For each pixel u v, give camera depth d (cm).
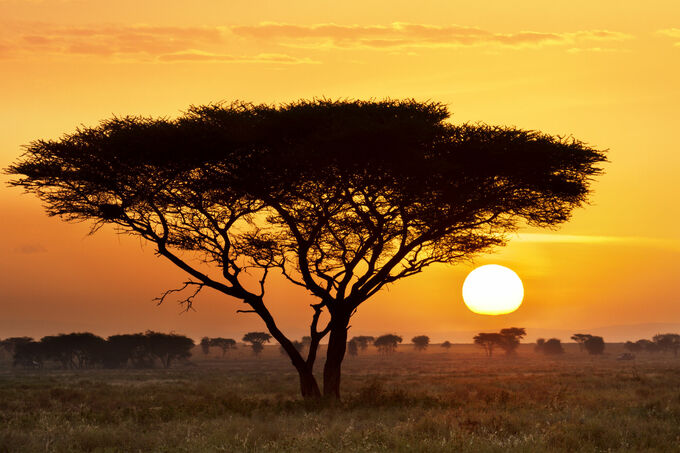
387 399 4109
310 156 3675
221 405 3953
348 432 2378
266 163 3788
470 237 4384
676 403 3703
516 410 3469
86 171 3828
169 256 4169
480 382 7756
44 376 15325
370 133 3522
